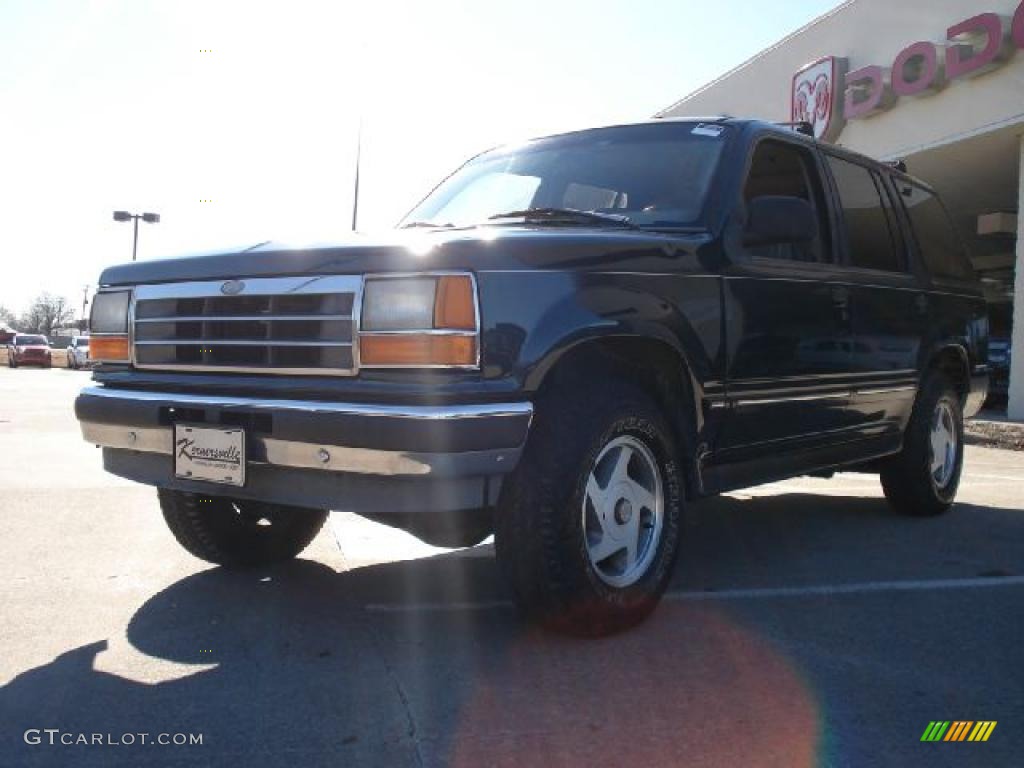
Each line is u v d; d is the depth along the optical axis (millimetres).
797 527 5617
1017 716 2855
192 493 3688
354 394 3094
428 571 4492
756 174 4461
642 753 2574
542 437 3250
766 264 4203
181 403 3436
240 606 3885
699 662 3262
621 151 4562
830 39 16938
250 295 3348
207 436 3371
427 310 3025
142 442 3594
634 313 3459
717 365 3850
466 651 3355
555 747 2605
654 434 3594
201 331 3488
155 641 3451
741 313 3996
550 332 3164
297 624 3656
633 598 3502
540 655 3314
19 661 3246
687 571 4543
